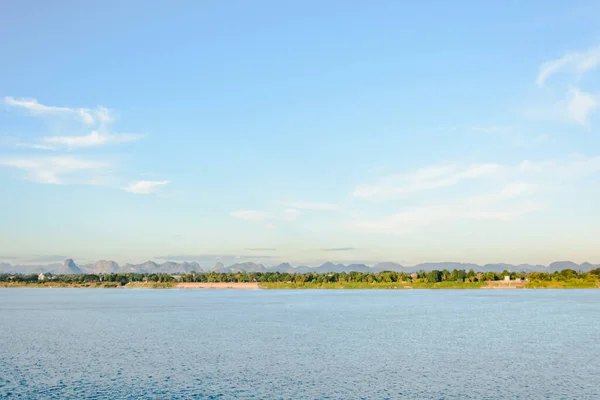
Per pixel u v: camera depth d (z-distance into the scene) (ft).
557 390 250.98
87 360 325.83
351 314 637.30
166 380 271.90
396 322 538.06
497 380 270.26
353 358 329.11
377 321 549.13
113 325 524.11
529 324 514.27
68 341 407.64
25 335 446.60
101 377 279.49
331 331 463.83
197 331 469.16
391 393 246.06
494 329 474.49
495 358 328.70
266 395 242.99
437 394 244.22
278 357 332.60
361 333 450.30
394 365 307.17
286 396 241.14
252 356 336.70
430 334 441.68
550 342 395.14
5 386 261.03
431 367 301.43
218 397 240.32
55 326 517.14
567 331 460.14
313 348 367.45
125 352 354.33
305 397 239.30
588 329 473.67
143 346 379.96
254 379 273.33
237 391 250.37
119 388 256.73
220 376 280.51
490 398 238.07
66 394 246.47
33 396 243.60
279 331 466.29
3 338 427.33
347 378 275.18
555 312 646.74
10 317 618.03
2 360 327.26
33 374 287.28
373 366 304.71
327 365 307.99
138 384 264.31
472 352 350.64
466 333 448.24
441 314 627.05
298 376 279.49
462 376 279.08
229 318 593.83
